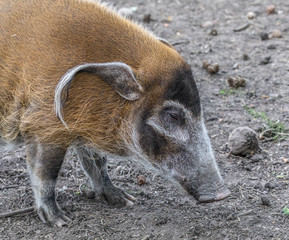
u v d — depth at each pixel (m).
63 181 9.45
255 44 14.90
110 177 9.52
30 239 7.75
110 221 8.12
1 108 7.92
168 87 7.48
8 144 8.37
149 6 18.27
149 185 9.26
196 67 13.74
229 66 13.70
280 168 9.48
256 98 12.08
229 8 17.75
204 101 12.04
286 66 13.46
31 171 8.05
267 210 8.23
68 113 7.55
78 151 8.50
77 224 8.06
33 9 7.77
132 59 7.61
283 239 7.48
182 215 8.20
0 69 7.71
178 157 7.63
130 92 7.45
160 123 7.59
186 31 16.06
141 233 7.78
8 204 8.72
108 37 7.63
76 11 7.72
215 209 8.31
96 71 7.28
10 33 7.69
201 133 7.65
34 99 7.50
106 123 7.67
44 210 8.12
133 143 7.74
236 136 9.88
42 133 7.62
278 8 17.50
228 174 9.38
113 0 18.64
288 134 10.47
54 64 7.43
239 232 7.68
